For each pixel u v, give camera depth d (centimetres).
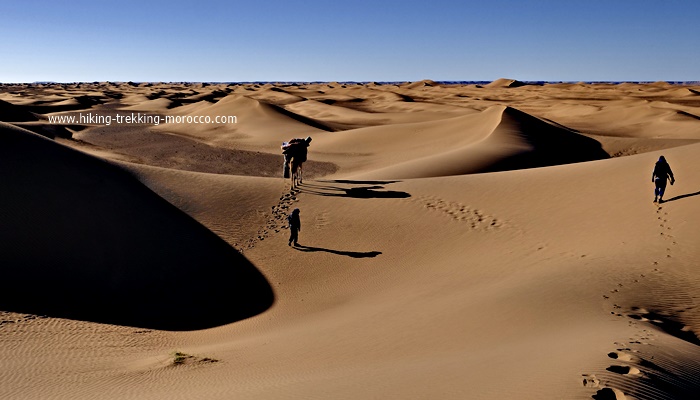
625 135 6725
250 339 1202
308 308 1456
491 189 2278
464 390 657
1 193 1794
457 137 5294
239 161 4550
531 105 11488
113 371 980
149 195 2181
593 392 614
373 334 1084
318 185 2519
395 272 1638
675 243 1451
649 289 1198
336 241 1919
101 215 1880
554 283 1251
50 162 2078
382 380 741
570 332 914
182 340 1261
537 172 2469
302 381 793
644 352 781
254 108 7281
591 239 1627
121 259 1698
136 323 1376
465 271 1540
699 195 1723
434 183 2448
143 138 5778
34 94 14088
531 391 627
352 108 11488
